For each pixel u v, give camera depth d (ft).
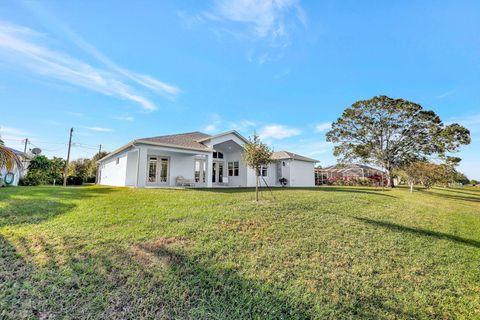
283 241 18.58
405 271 15.16
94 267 12.96
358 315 10.65
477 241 22.77
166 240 17.29
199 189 52.08
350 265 15.42
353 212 30.55
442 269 15.80
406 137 97.81
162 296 11.00
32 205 26.73
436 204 46.70
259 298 11.41
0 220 20.29
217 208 28.02
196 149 59.36
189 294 11.36
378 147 103.24
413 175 73.92
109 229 18.99
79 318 9.25
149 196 36.45
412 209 37.45
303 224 23.15
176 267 13.61
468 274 15.28
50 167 82.12
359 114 103.60
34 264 12.92
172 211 25.75
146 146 53.31
